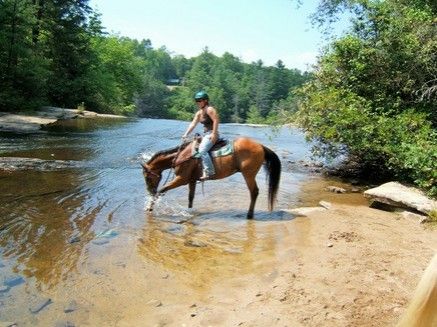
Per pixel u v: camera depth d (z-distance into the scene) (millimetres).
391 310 4469
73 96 35062
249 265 5617
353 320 4250
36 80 26000
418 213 8289
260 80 137750
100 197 8586
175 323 4133
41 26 32750
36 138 16328
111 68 55125
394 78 12922
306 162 14898
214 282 5082
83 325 4020
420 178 9445
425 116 11461
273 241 6578
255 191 7867
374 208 8984
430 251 6348
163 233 6746
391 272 5469
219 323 4148
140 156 13516
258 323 4152
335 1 15906
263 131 25984
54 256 5602
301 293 4801
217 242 6469
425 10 14281
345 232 6992
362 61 12969
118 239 6344
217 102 124812
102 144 15750
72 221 7031
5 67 24594
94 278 5035
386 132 10938
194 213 7988
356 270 5484
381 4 13500
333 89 12250
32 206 7711
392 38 12688
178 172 7867
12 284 4762
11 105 24281
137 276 5152
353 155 13078
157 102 105562
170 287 4910
